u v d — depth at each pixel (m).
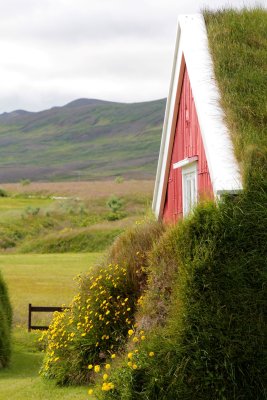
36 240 69.94
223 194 10.89
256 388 10.39
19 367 19.33
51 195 118.19
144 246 15.45
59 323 15.38
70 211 87.31
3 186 131.50
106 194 103.62
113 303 14.73
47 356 15.62
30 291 36.94
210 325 10.45
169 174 18.05
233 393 10.33
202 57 14.98
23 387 14.71
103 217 87.31
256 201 10.71
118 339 14.29
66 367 14.60
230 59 14.96
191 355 10.43
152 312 11.93
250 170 11.03
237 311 10.48
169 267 11.83
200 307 10.49
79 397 12.86
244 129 12.53
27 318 27.98
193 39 15.56
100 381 11.81
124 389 10.70
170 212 17.92
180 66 15.99
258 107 13.30
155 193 19.08
